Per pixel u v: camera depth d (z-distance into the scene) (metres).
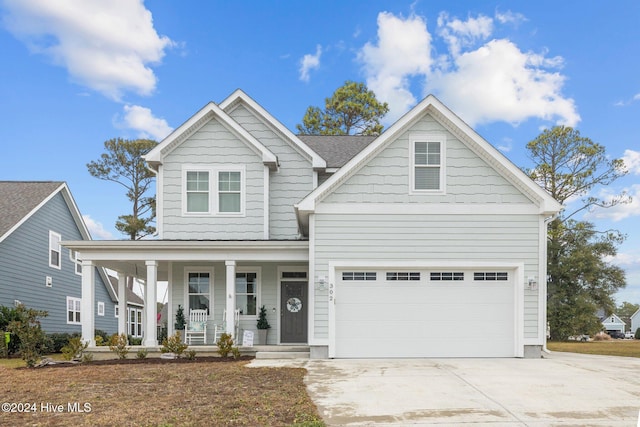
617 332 68.62
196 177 16.28
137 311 33.31
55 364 12.45
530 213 13.49
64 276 24.48
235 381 9.45
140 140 36.72
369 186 13.58
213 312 16.03
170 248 14.16
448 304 13.41
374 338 13.30
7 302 19.58
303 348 13.95
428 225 13.48
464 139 13.68
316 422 6.66
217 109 16.14
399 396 8.31
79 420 6.81
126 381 9.52
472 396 8.31
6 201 21.73
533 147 32.62
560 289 31.61
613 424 6.81
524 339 13.17
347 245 13.41
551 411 7.42
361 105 37.31
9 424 6.67
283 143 17.17
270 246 14.07
